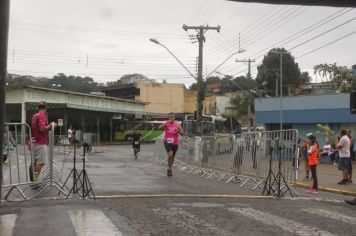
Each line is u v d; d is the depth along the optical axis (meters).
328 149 28.86
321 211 9.97
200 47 39.97
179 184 14.40
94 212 8.90
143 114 73.81
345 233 7.76
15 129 11.88
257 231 7.68
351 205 11.30
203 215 8.93
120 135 71.56
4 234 7.13
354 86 38.41
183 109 93.62
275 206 10.44
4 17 7.51
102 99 67.88
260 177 15.00
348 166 16.92
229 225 8.09
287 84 85.00
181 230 7.59
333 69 41.19
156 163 25.91
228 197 11.62
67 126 63.44
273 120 43.66
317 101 39.00
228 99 97.62
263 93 81.31
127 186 13.39
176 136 17.36
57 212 8.87
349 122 36.56
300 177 19.28
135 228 7.65
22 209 9.15
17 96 55.00
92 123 68.69
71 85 100.88
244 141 16.05
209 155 18.67
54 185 12.16
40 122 11.82
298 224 8.36
